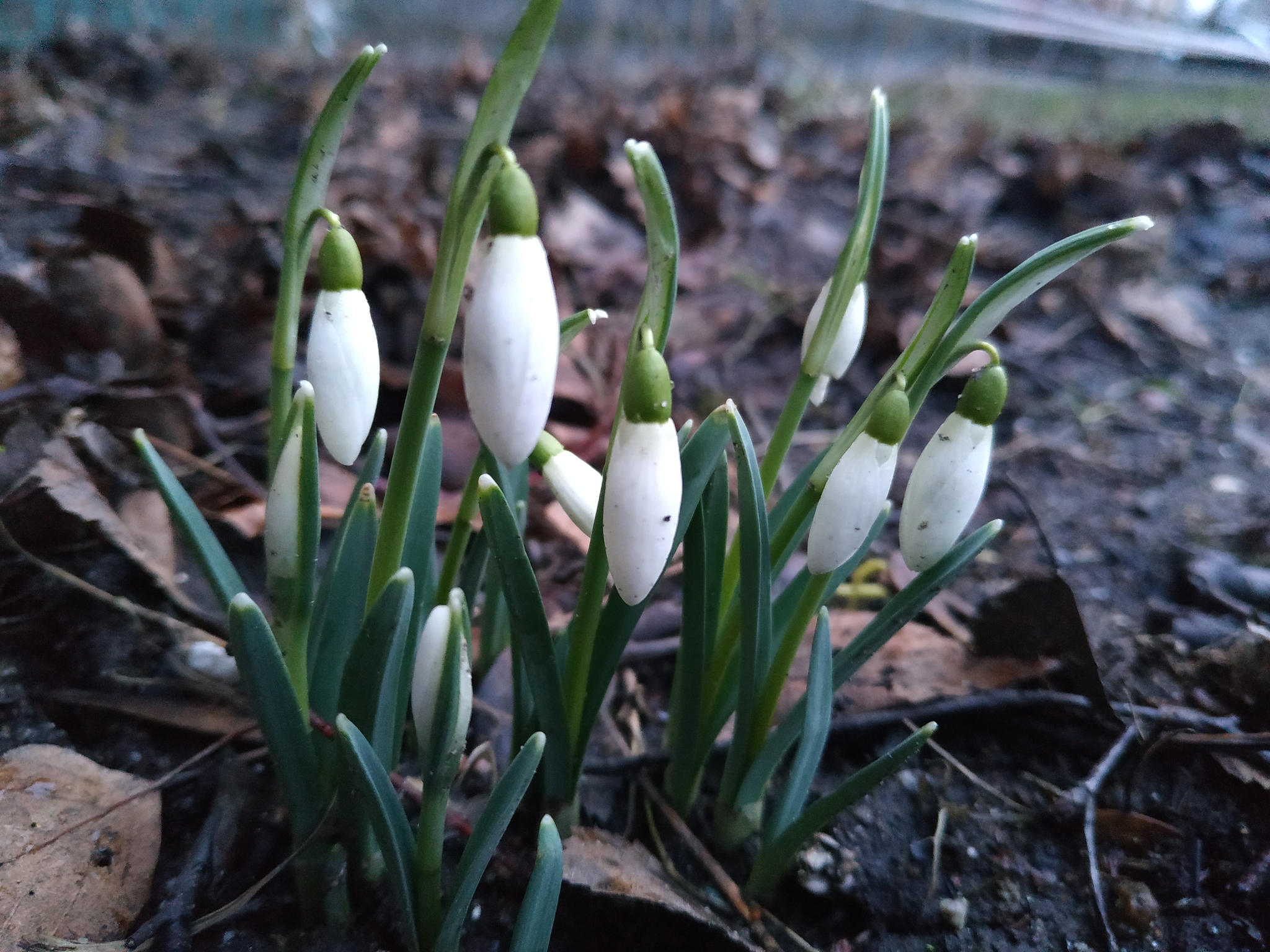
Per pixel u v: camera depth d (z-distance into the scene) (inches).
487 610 6.4
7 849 5.0
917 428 11.8
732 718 6.7
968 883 5.9
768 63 32.6
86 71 20.8
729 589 5.4
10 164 13.3
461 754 3.9
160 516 7.3
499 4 35.6
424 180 17.5
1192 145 21.8
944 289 4.1
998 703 6.8
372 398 4.1
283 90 23.5
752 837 5.9
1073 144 22.3
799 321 14.0
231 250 11.2
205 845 5.3
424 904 4.4
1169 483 10.5
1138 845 6.1
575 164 18.8
